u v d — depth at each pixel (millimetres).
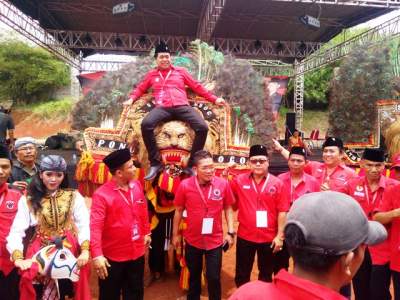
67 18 22969
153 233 5652
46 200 3605
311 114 39062
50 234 3578
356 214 1448
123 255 4000
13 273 3801
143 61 6805
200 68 6586
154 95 5461
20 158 4582
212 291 4410
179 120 5348
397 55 14398
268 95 7188
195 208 4359
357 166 7531
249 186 4559
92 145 5555
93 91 6641
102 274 3738
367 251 4090
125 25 24125
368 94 12250
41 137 33625
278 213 4516
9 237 3473
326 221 1412
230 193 4508
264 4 19453
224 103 5723
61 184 3736
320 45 26406
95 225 3789
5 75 37938
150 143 5133
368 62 12594
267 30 23969
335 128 12789
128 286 4188
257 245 4559
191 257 4441
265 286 1561
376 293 3895
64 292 3561
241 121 6359
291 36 25250
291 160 4648
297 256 1495
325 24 22906
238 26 23281
